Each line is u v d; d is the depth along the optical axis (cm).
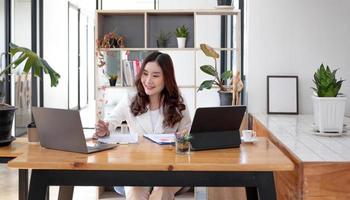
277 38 441
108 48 431
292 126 347
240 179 197
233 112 219
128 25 459
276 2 439
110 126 270
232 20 552
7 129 249
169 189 257
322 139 284
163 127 271
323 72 292
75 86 1130
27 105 714
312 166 214
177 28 448
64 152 210
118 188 281
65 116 204
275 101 437
